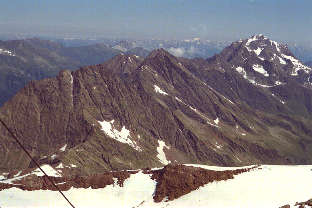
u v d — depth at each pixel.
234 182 138.38
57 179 148.50
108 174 151.62
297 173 147.75
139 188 143.25
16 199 130.75
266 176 143.25
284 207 115.81
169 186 140.25
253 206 120.25
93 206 131.00
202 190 135.62
